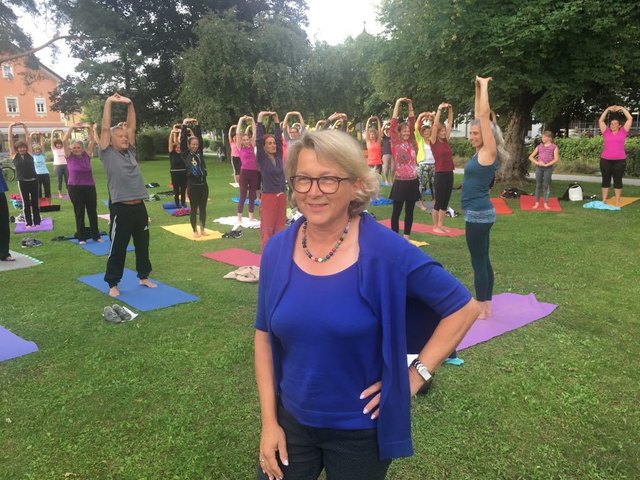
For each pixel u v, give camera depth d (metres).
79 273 6.05
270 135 6.11
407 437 1.40
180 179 10.84
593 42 10.96
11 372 3.52
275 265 1.48
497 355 3.67
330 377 1.38
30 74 22.81
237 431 2.82
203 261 6.60
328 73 26.00
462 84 11.68
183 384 3.34
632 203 10.52
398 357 1.36
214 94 23.31
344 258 1.40
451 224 8.84
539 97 13.59
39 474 2.49
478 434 2.74
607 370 3.42
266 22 24.78
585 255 6.45
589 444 2.65
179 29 28.20
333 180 1.38
